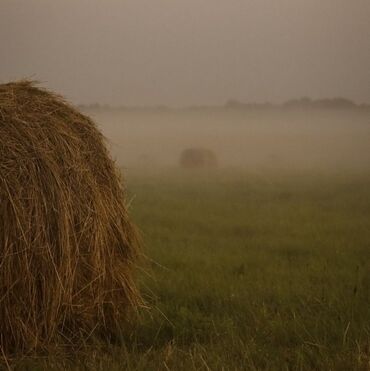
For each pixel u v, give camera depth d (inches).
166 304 276.5
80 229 224.5
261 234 490.0
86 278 229.5
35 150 220.7
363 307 260.1
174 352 214.7
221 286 307.0
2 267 206.5
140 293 287.1
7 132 220.5
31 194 213.6
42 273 213.6
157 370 199.2
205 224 536.1
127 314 249.3
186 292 295.0
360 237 457.7
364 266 353.4
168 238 468.4
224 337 233.0
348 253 393.7
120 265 246.4
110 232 239.6
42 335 217.5
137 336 238.1
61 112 241.3
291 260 384.8
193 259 379.2
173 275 331.6
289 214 594.2
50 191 217.8
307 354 214.2
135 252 254.4
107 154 249.4
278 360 207.8
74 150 232.8
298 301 280.4
